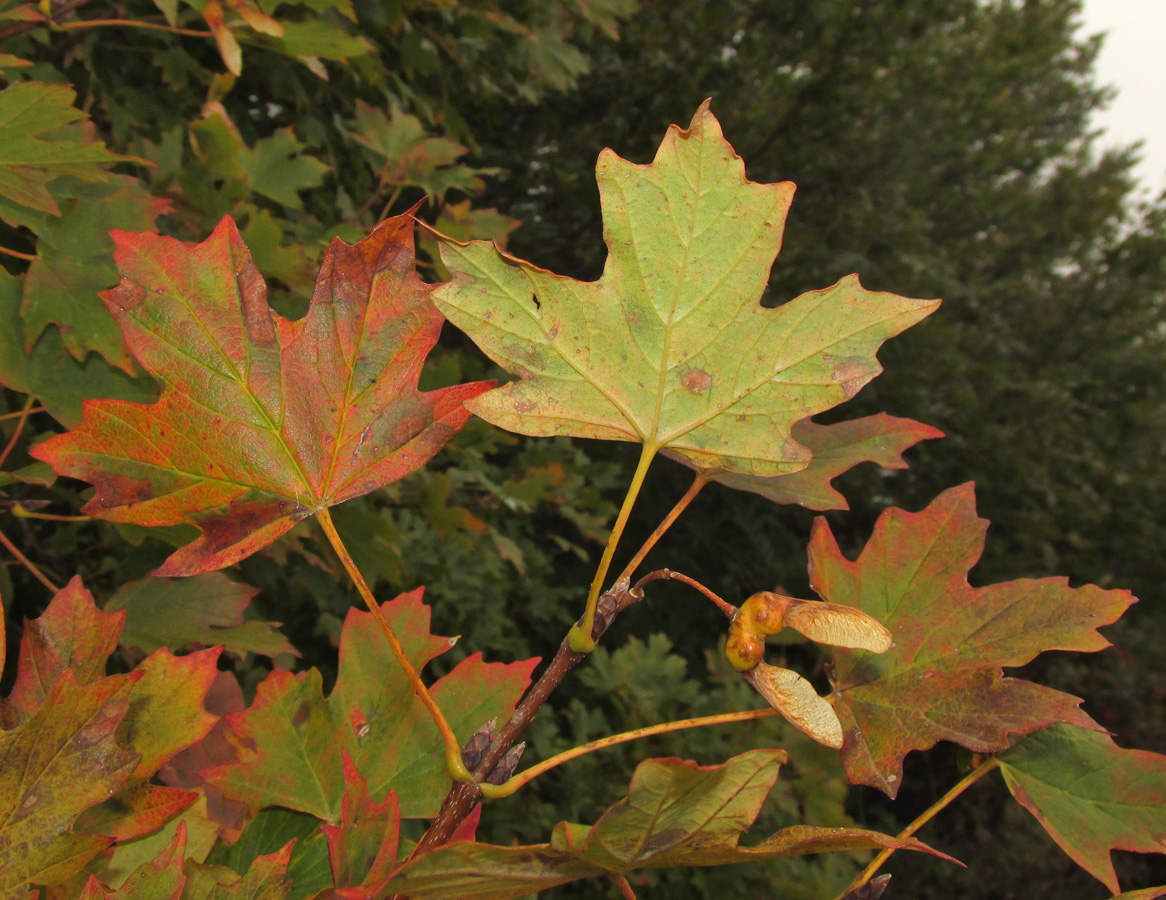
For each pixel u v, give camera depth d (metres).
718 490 2.44
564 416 0.30
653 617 2.44
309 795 0.34
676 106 2.26
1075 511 3.10
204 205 0.65
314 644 1.07
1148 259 3.41
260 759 0.33
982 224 3.58
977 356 3.26
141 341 0.29
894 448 0.36
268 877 0.29
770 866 1.15
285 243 0.79
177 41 0.77
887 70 2.71
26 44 0.66
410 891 0.26
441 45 1.06
